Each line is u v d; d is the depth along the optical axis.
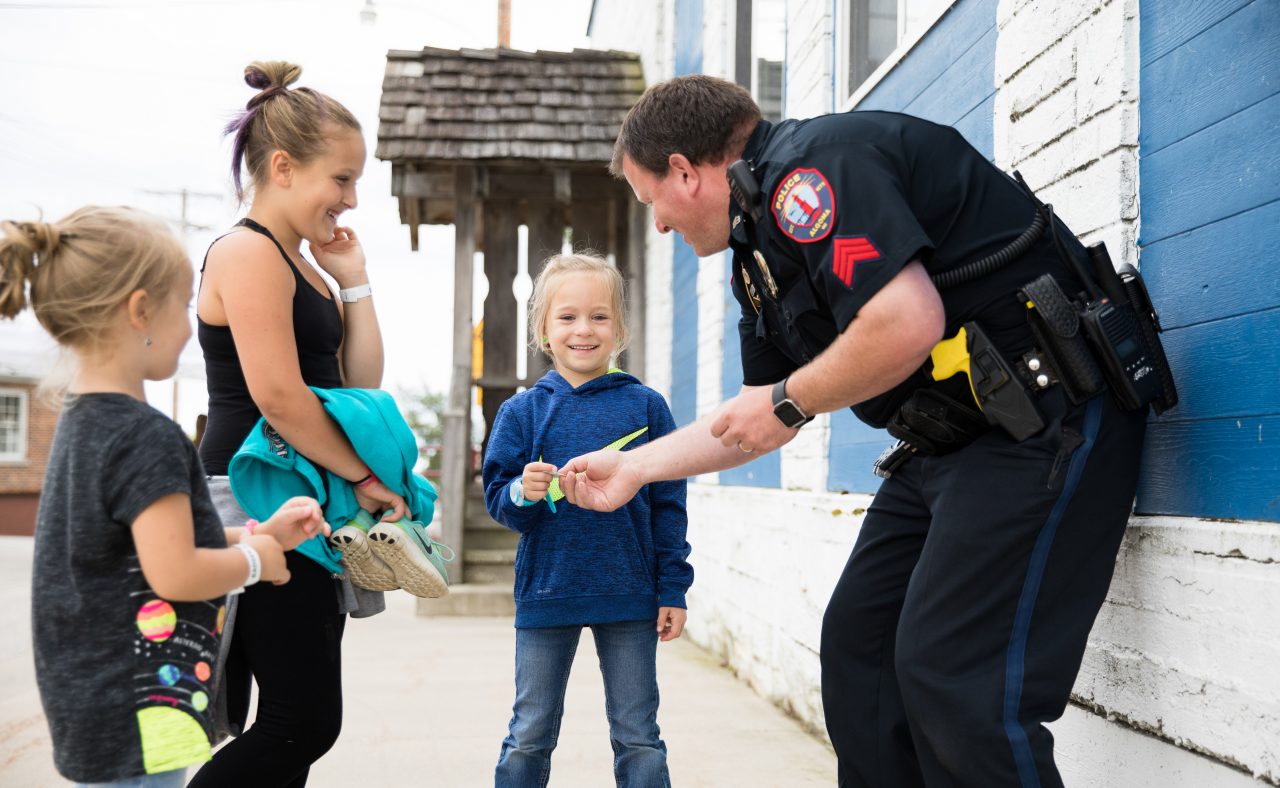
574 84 7.70
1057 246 1.71
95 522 1.48
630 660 2.38
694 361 6.17
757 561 4.48
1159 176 1.95
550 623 2.35
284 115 1.99
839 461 3.68
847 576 2.17
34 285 1.50
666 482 2.49
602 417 2.49
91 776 1.45
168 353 1.61
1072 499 1.66
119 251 1.53
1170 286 1.92
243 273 1.90
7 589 9.42
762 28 5.37
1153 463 1.94
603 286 2.56
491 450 2.48
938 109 2.99
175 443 1.53
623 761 2.37
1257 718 1.62
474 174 7.41
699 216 1.99
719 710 4.06
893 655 2.11
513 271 7.95
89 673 1.47
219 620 1.64
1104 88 2.09
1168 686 1.83
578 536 2.38
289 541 1.71
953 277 1.69
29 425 28.44
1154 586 1.88
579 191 7.75
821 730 3.59
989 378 1.67
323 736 1.95
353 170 2.06
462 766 3.31
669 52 7.37
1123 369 1.66
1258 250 1.69
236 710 1.99
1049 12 2.30
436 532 8.56
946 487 1.76
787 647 4.00
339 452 1.97
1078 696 2.11
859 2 3.86
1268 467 1.66
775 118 5.21
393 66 7.66
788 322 1.84
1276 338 1.65
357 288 2.31
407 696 4.35
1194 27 1.85
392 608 7.41
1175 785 1.82
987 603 1.67
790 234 1.66
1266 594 1.61
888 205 1.59
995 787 1.61
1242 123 1.73
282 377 1.89
